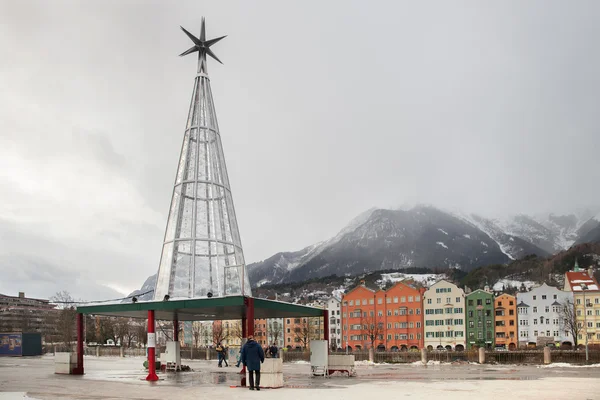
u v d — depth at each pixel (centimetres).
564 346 12312
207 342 16275
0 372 4184
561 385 2828
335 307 16538
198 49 5656
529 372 4294
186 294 4872
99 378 3494
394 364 6231
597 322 13712
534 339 14100
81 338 3916
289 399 2200
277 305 3406
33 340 8794
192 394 2428
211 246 5103
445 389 2603
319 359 3712
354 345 15538
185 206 5088
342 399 2184
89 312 3838
